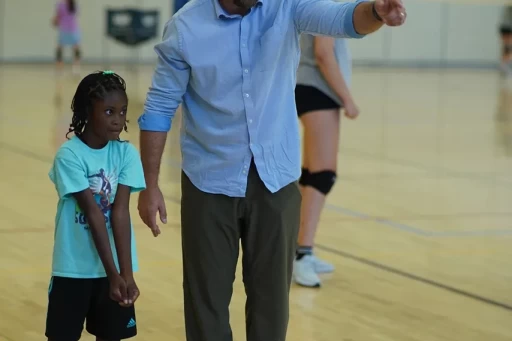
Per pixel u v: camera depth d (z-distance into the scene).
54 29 40.22
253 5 5.81
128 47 41.41
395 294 9.39
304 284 9.56
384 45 45.50
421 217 13.29
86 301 6.13
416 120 25.58
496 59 47.50
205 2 5.91
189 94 6.14
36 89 30.05
